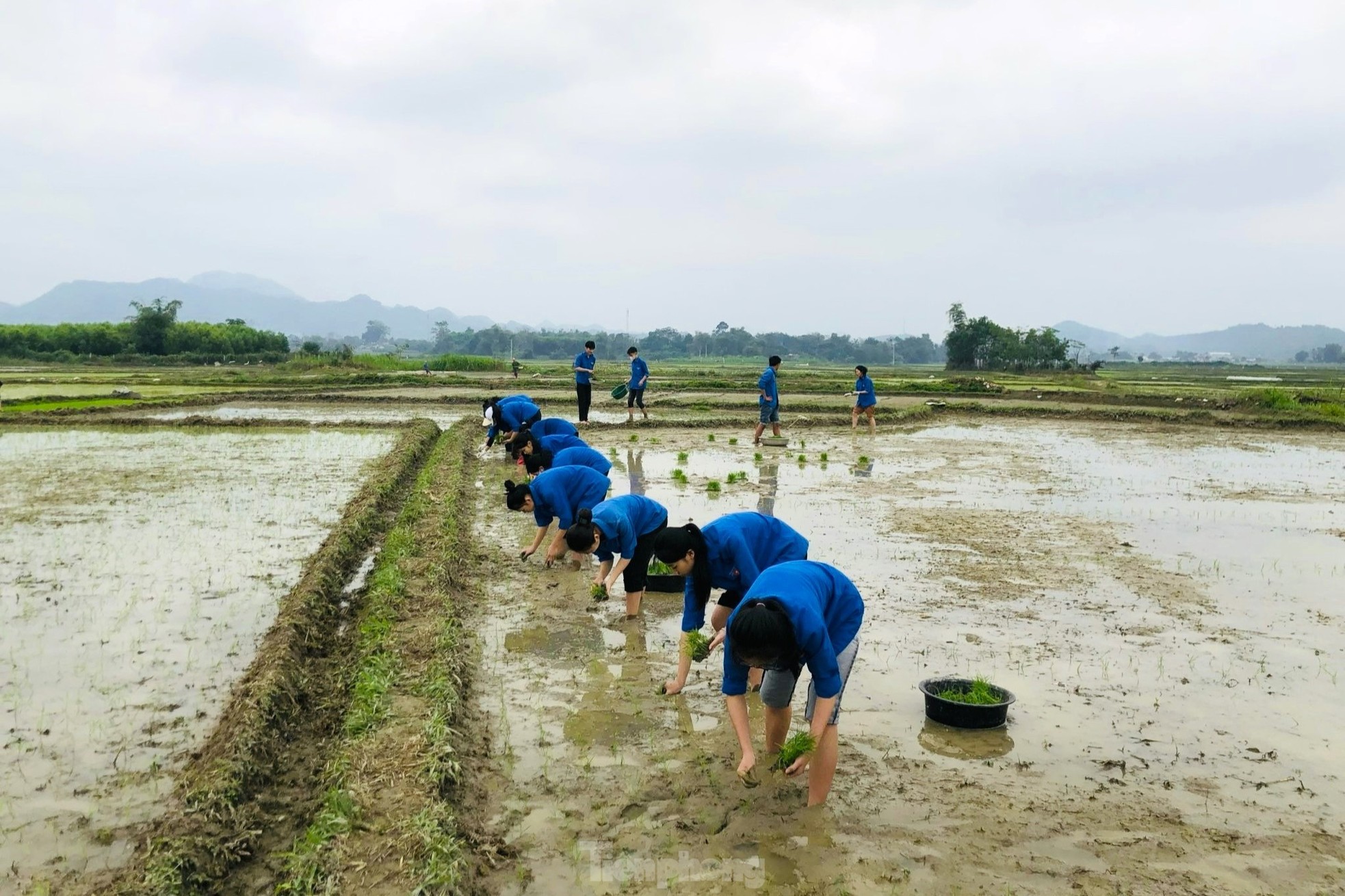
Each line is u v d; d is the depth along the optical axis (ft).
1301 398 103.60
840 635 16.17
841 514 41.32
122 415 85.35
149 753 17.16
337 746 17.71
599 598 26.11
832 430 80.94
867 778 16.96
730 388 129.90
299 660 21.90
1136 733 18.80
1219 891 13.53
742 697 16.08
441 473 48.88
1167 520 40.78
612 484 49.70
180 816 14.57
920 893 13.46
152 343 241.76
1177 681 21.56
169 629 24.11
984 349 258.78
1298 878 13.88
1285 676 21.90
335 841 13.96
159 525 37.17
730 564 19.07
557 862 14.19
